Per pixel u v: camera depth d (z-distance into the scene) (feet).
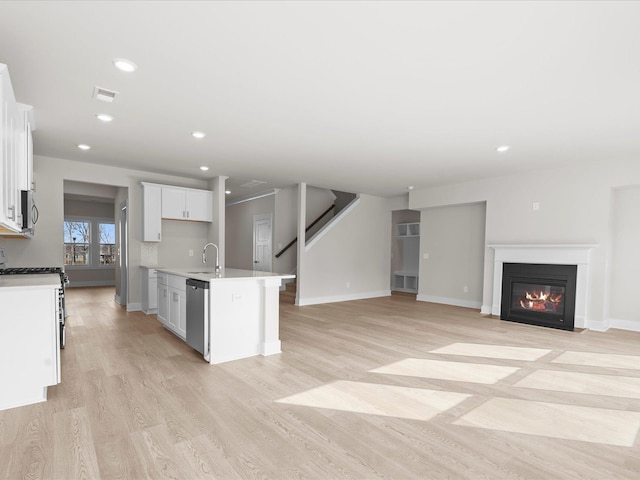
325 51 7.25
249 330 12.00
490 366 11.19
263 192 28.40
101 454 6.32
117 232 22.82
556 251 16.93
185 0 5.68
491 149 14.19
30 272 12.34
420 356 12.12
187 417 7.70
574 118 10.71
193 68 7.99
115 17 6.15
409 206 24.32
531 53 7.19
